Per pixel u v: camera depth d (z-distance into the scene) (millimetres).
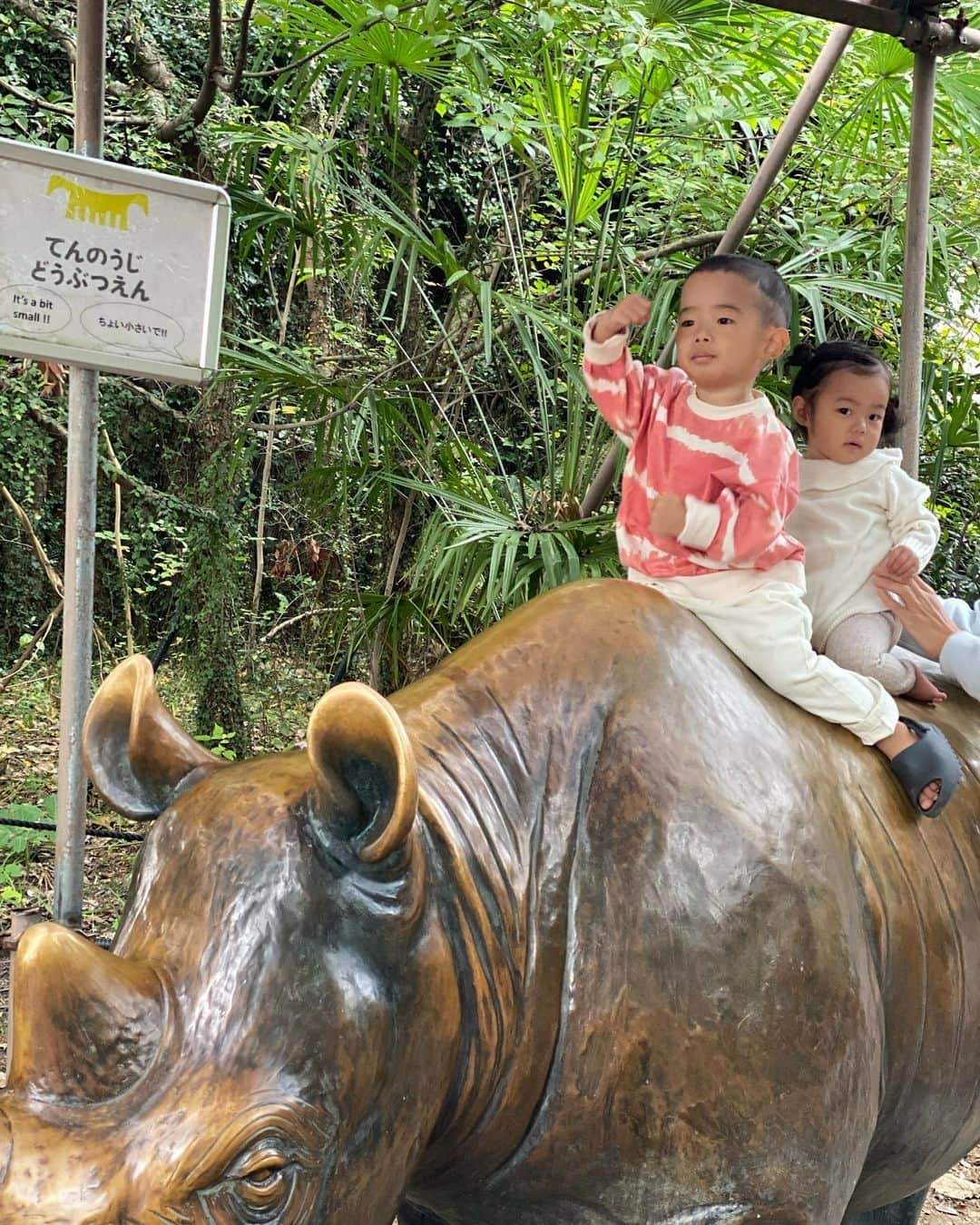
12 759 6836
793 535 2348
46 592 9023
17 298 2381
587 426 4934
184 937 1452
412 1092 1557
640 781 1786
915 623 2346
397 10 3826
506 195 6523
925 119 2938
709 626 2031
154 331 2475
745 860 1783
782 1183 1771
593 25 4031
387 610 4652
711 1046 1725
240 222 4617
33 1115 1321
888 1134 2146
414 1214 2158
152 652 8508
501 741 1793
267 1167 1357
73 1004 1342
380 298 8516
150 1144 1319
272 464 8375
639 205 5332
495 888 1693
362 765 1489
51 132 6633
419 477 5195
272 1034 1406
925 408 4121
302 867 1499
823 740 2045
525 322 4785
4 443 8172
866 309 4848
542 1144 1731
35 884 5246
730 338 1999
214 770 1684
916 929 2041
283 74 4484
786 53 4445
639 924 1731
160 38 8695
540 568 3785
